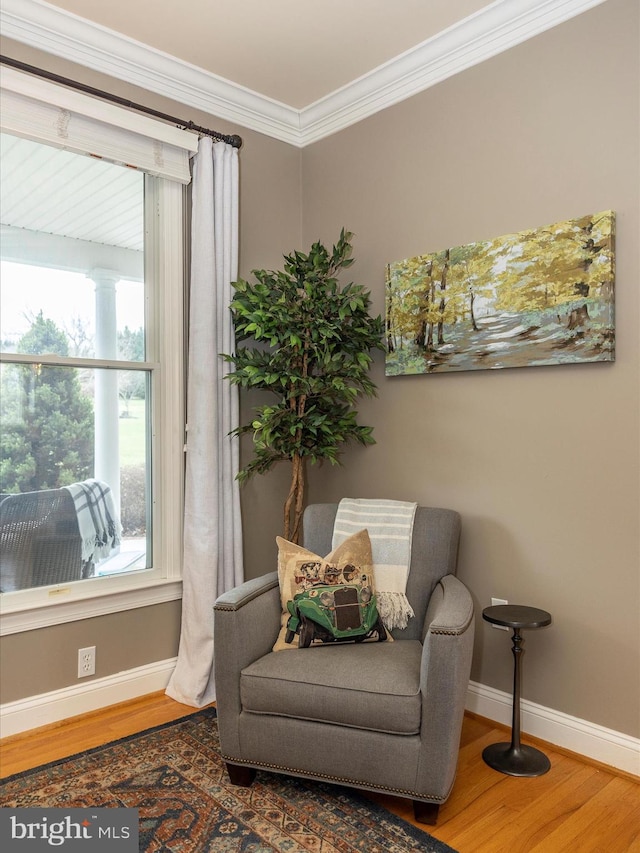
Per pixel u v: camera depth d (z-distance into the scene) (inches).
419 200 113.8
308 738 79.5
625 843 74.3
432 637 74.3
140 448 114.0
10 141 97.6
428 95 112.0
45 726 101.0
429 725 74.5
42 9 95.4
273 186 130.3
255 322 108.1
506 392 102.3
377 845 73.3
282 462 131.6
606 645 91.4
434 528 100.7
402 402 117.6
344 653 85.6
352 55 110.5
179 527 116.7
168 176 111.7
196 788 84.1
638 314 87.4
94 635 107.0
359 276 124.5
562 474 95.8
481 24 100.9
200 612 112.3
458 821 78.1
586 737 92.8
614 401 90.0
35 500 102.0
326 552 104.9
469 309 104.6
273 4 96.0
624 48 88.1
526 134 98.8
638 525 88.0
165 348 115.0
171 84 112.8
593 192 91.5
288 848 72.6
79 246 105.4
